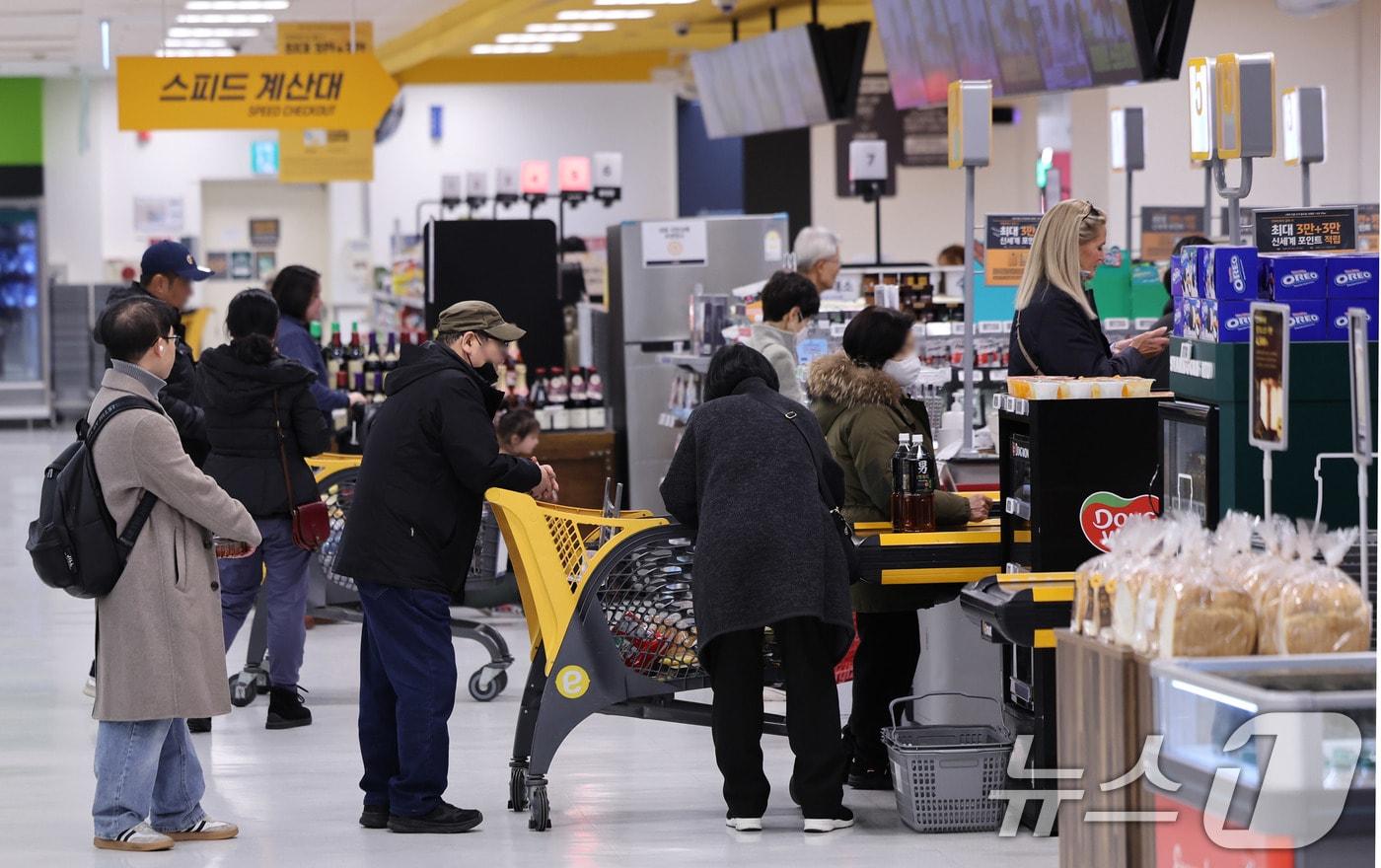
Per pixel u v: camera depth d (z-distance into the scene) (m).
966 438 13.98
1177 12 17.78
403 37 43.88
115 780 10.98
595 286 32.62
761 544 10.94
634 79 48.09
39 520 10.62
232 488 14.56
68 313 46.19
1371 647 8.29
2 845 11.27
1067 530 10.79
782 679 11.83
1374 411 10.21
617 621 11.79
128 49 43.94
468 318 11.68
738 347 11.69
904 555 11.56
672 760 13.70
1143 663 7.77
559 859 10.80
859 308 17.23
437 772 11.48
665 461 22.25
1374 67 30.94
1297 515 10.22
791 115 33.47
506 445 18.22
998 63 21.53
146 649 10.70
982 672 12.77
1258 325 9.11
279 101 30.97
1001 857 10.65
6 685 16.84
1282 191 31.22
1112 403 10.79
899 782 11.49
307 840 11.36
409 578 11.30
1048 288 12.33
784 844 11.04
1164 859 7.64
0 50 43.88
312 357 17.94
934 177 46.25
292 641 14.90
